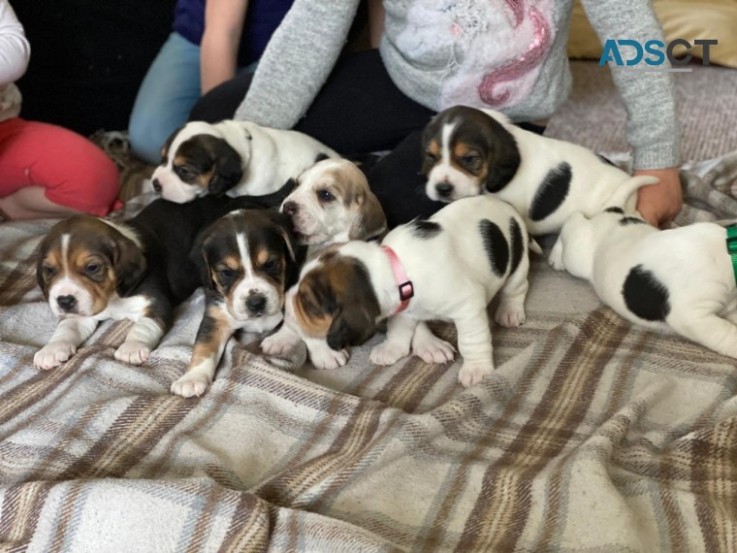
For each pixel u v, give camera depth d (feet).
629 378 2.22
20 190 3.40
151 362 2.38
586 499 1.74
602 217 2.66
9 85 3.43
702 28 4.96
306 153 3.05
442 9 2.84
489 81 2.93
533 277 2.78
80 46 4.04
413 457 1.95
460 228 2.35
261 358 2.28
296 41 3.06
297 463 1.97
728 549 1.67
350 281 2.12
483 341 2.28
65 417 2.09
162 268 2.59
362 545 1.59
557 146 2.83
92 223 2.42
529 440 2.03
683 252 2.27
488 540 1.73
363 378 2.33
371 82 3.30
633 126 2.88
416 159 2.93
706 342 2.25
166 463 1.95
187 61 4.04
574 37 5.13
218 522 1.67
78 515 1.69
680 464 1.89
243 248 2.29
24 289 2.80
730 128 4.26
